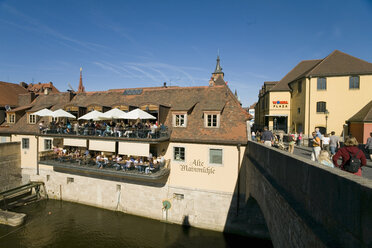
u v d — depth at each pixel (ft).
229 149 52.08
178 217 55.93
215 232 52.75
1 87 105.81
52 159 66.28
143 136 53.83
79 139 61.67
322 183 13.41
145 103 60.90
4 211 61.41
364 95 87.81
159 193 57.57
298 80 103.81
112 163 59.47
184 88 70.74
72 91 89.97
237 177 51.55
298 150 60.13
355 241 10.01
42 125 68.95
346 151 17.87
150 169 52.80
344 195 10.94
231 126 55.16
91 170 57.21
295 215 17.12
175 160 56.49
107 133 58.65
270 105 114.11
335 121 91.25
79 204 66.74
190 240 50.52
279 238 21.59
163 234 52.75
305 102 96.89
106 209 63.16
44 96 91.30
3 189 70.23
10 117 83.51
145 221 57.62
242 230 51.19
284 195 19.67
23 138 75.31
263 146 31.65
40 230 55.42
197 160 54.49
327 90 92.73
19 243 50.62
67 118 72.54
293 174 18.63
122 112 57.31
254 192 37.09
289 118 111.24
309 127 95.45
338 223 11.53
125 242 50.62
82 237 52.60
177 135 57.06
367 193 9.04
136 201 59.88
